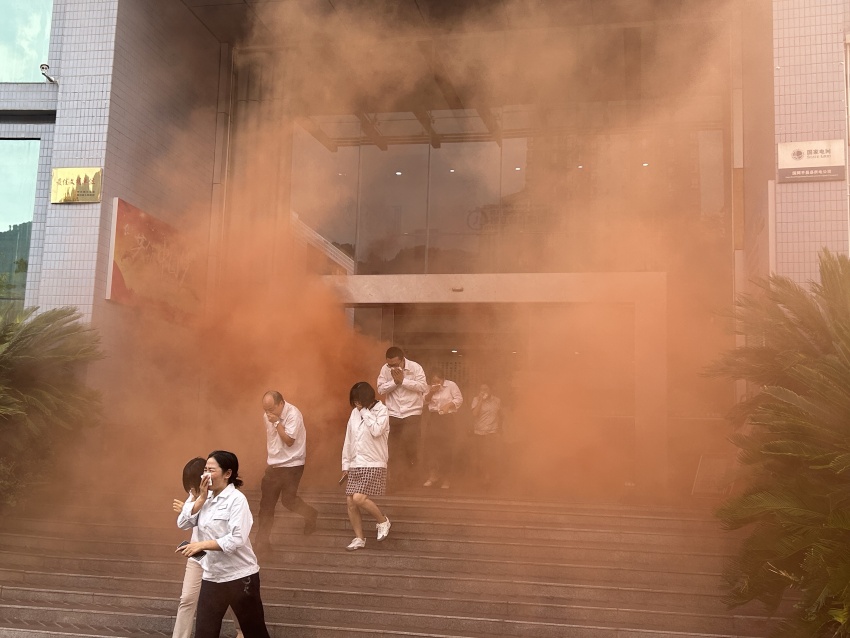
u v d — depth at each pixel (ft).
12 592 21.80
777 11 28.02
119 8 36.78
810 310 19.03
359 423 23.94
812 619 14.79
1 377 28.02
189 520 16.34
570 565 22.65
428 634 18.79
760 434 18.58
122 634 19.38
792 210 27.12
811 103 27.32
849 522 15.15
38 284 35.83
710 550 23.47
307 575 22.59
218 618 15.80
